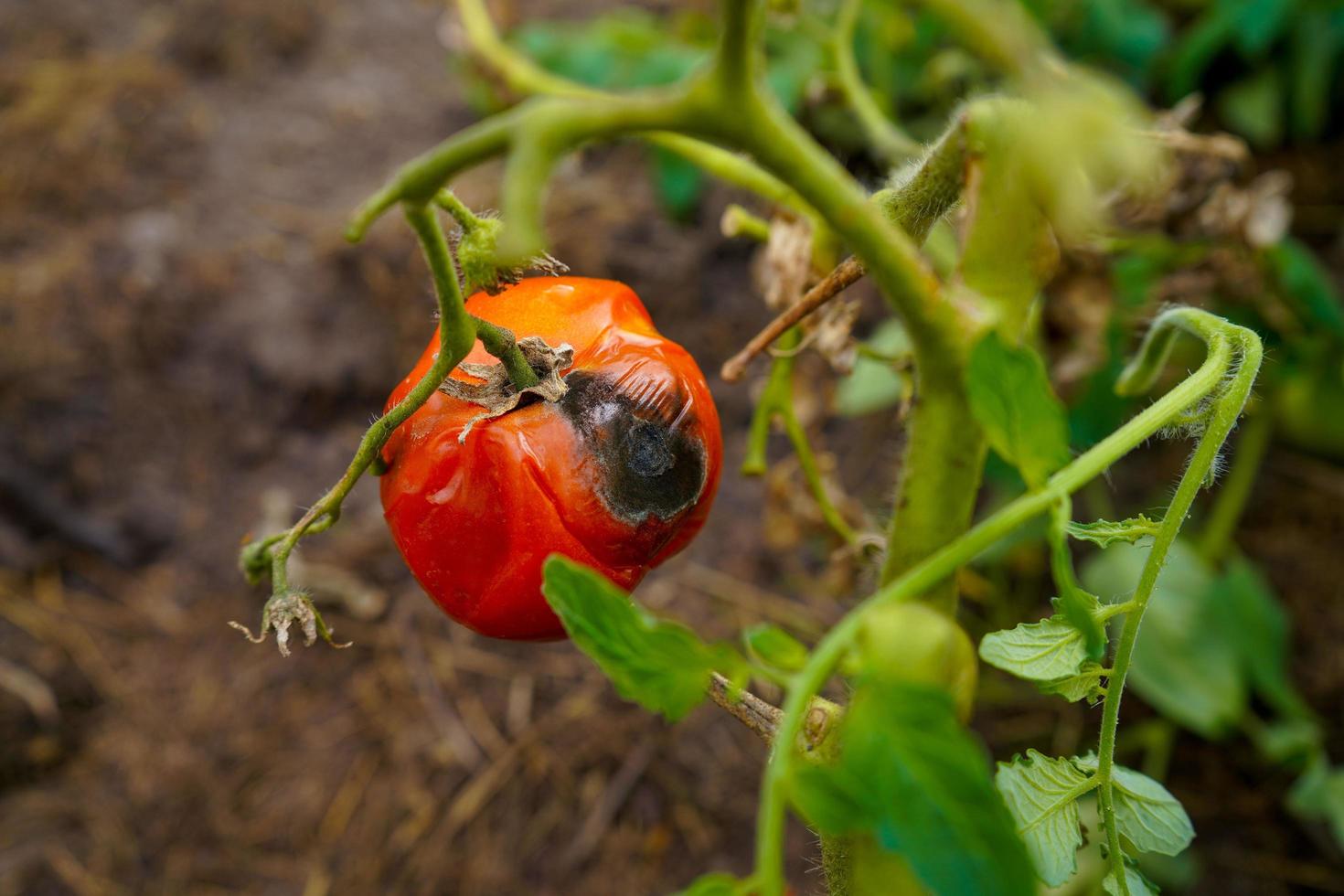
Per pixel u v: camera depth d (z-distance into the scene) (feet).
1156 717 2.06
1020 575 2.17
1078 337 1.61
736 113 0.75
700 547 2.30
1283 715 2.02
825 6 2.34
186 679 2.17
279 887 1.94
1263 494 2.29
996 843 0.73
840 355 1.32
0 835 1.99
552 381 0.99
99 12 3.09
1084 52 2.45
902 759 0.74
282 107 2.89
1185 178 1.52
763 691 1.20
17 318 2.48
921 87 2.37
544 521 0.97
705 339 2.46
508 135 0.74
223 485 2.39
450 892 1.94
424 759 2.06
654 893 1.92
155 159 2.76
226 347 2.48
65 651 2.19
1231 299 1.83
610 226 2.57
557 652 2.20
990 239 0.89
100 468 2.38
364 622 2.22
